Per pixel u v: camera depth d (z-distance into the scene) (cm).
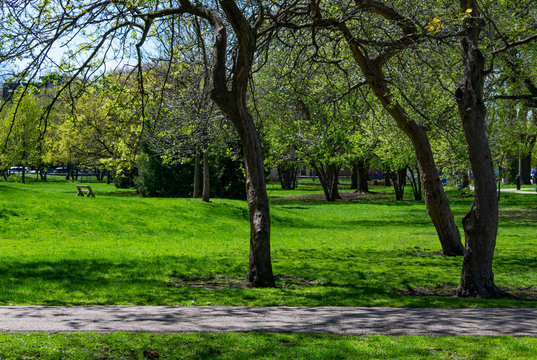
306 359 659
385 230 2983
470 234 1220
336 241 2423
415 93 1510
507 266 1655
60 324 830
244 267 1633
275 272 1562
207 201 3372
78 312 952
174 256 1811
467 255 1225
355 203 4847
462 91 1235
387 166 4650
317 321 895
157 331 797
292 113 2464
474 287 1210
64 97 1303
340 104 2027
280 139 2608
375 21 1573
